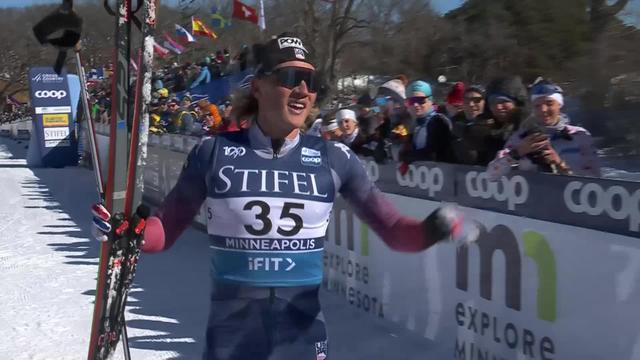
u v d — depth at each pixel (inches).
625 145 202.1
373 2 402.3
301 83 78.9
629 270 110.9
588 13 259.8
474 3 306.0
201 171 82.0
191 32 603.2
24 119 1368.1
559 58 253.8
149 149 437.1
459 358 154.7
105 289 78.6
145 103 79.0
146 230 80.2
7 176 647.1
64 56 89.8
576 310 122.0
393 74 375.6
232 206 80.0
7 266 267.0
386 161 185.8
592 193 117.4
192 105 481.7
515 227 136.3
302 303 81.9
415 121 174.6
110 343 79.4
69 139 753.0
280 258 80.5
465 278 152.5
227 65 518.9
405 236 82.8
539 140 137.4
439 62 331.6
